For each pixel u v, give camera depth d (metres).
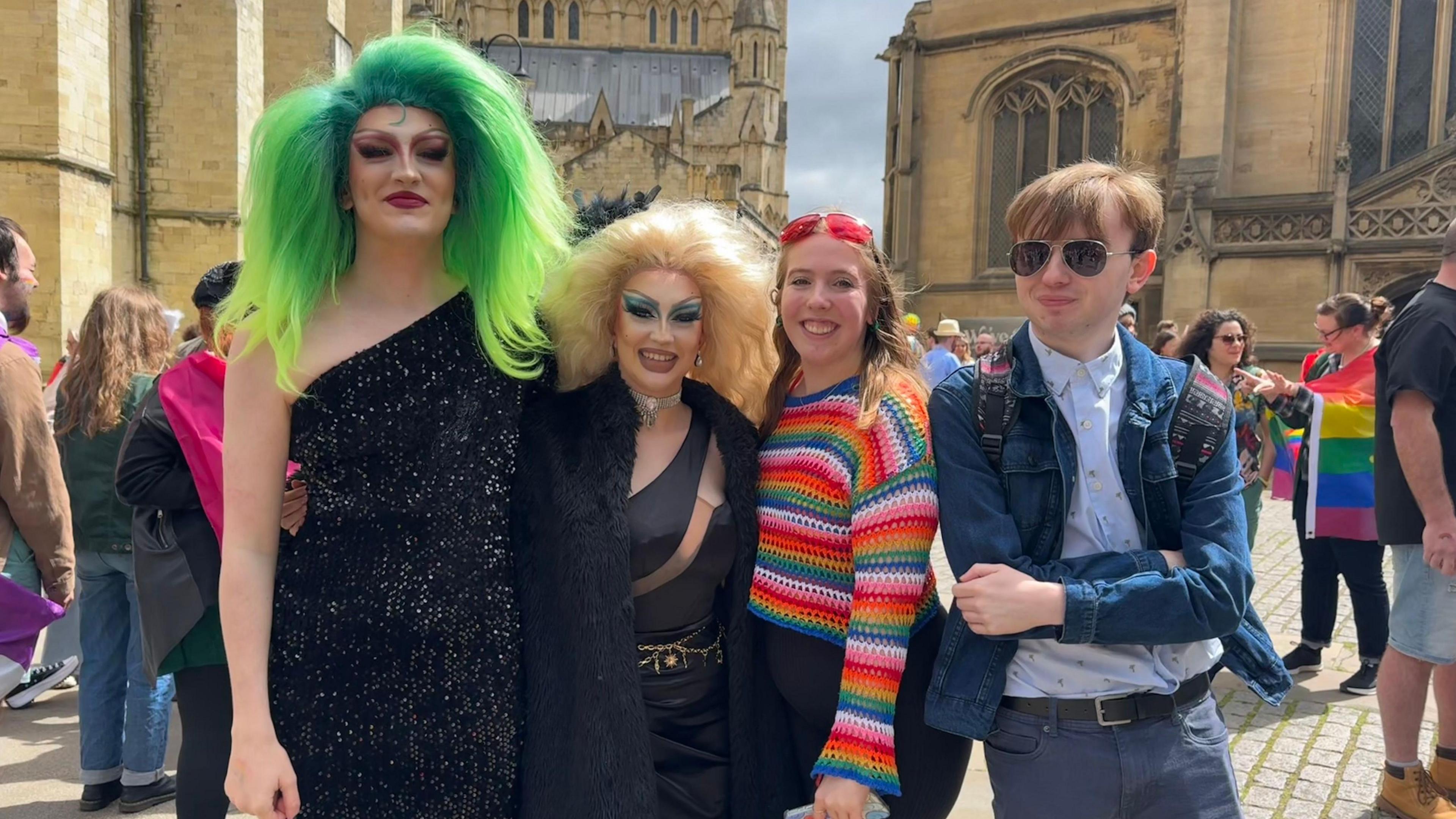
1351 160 25.89
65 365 5.68
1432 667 4.09
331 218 2.23
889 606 2.26
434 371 2.29
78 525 3.98
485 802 2.31
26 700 5.45
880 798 2.33
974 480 2.24
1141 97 28.97
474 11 62.03
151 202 19.70
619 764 2.24
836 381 2.57
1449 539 3.58
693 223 2.57
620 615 2.30
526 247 2.44
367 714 2.22
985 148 31.39
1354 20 25.73
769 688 2.56
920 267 32.34
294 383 2.18
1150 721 2.19
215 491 2.88
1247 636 2.35
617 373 2.55
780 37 62.53
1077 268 2.19
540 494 2.37
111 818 4.03
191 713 2.94
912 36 32.03
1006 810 2.26
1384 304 7.05
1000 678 2.23
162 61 19.55
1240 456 6.30
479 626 2.28
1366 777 4.49
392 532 2.24
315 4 22.84
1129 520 2.22
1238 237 25.48
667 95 62.69
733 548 2.51
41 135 15.23
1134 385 2.26
